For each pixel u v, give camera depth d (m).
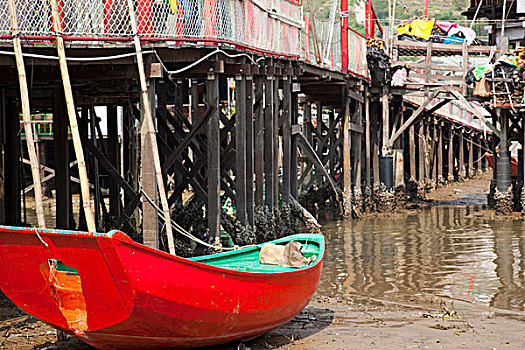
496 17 34.62
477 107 34.62
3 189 17.89
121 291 8.74
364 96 29.44
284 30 20.53
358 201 28.25
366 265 18.20
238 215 17.45
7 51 12.73
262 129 19.30
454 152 53.03
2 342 10.57
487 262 18.48
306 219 23.03
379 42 29.39
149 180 13.34
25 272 9.16
